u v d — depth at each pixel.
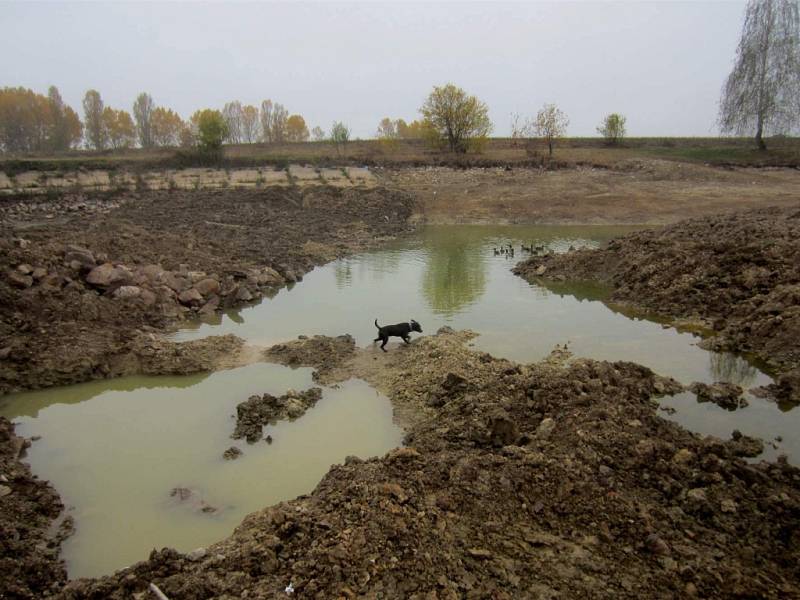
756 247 16.69
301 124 80.31
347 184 44.81
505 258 25.38
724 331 13.68
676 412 10.04
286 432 9.65
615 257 20.59
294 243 27.67
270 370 12.38
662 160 48.59
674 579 5.57
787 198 36.19
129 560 6.79
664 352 13.09
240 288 18.14
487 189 42.66
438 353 12.30
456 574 5.64
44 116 71.31
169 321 15.84
